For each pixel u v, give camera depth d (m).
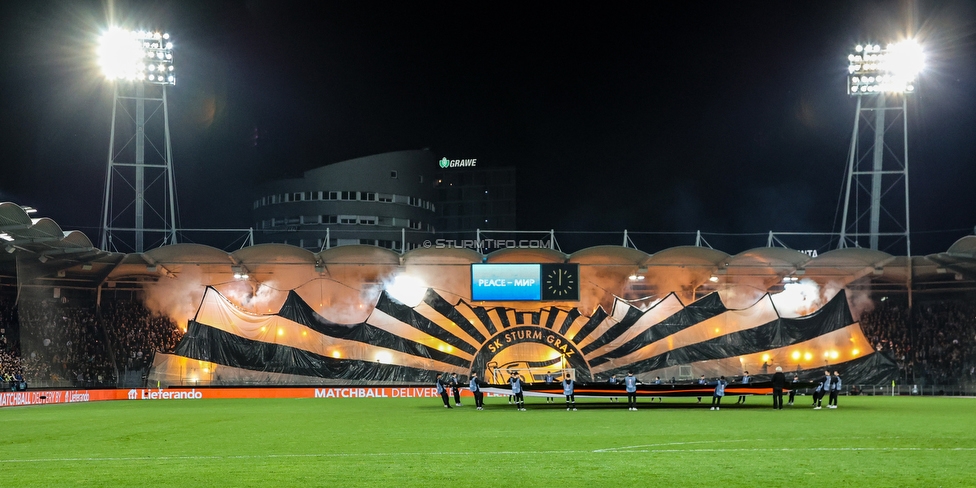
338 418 33.41
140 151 62.31
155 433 26.17
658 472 15.86
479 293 64.00
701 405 44.50
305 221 99.44
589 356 64.00
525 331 64.38
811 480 14.87
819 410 38.91
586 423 29.81
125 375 62.69
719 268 65.50
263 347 61.56
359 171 100.31
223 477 15.50
